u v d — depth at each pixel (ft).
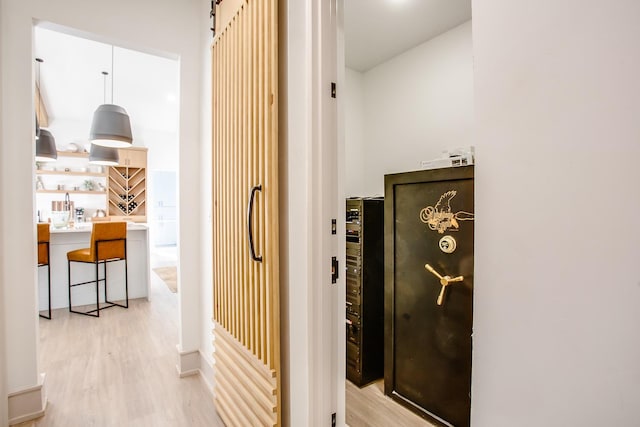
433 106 8.39
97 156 15.48
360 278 7.06
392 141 9.51
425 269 5.66
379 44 8.70
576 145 1.43
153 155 24.71
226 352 5.60
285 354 4.26
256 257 4.30
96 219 21.98
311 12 3.76
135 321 10.96
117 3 6.55
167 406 6.16
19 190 5.65
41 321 10.85
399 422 5.75
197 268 7.58
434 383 5.63
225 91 5.59
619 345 1.31
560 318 1.49
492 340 1.75
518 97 1.62
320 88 3.75
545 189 1.53
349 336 7.31
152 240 28.02
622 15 1.29
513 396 1.66
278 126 4.31
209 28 6.90
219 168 5.90
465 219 5.05
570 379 1.46
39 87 15.57
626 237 1.29
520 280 1.63
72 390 6.66
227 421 5.41
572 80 1.43
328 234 3.82
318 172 3.76
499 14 1.70
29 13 5.67
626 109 1.28
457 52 7.84
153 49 7.00
